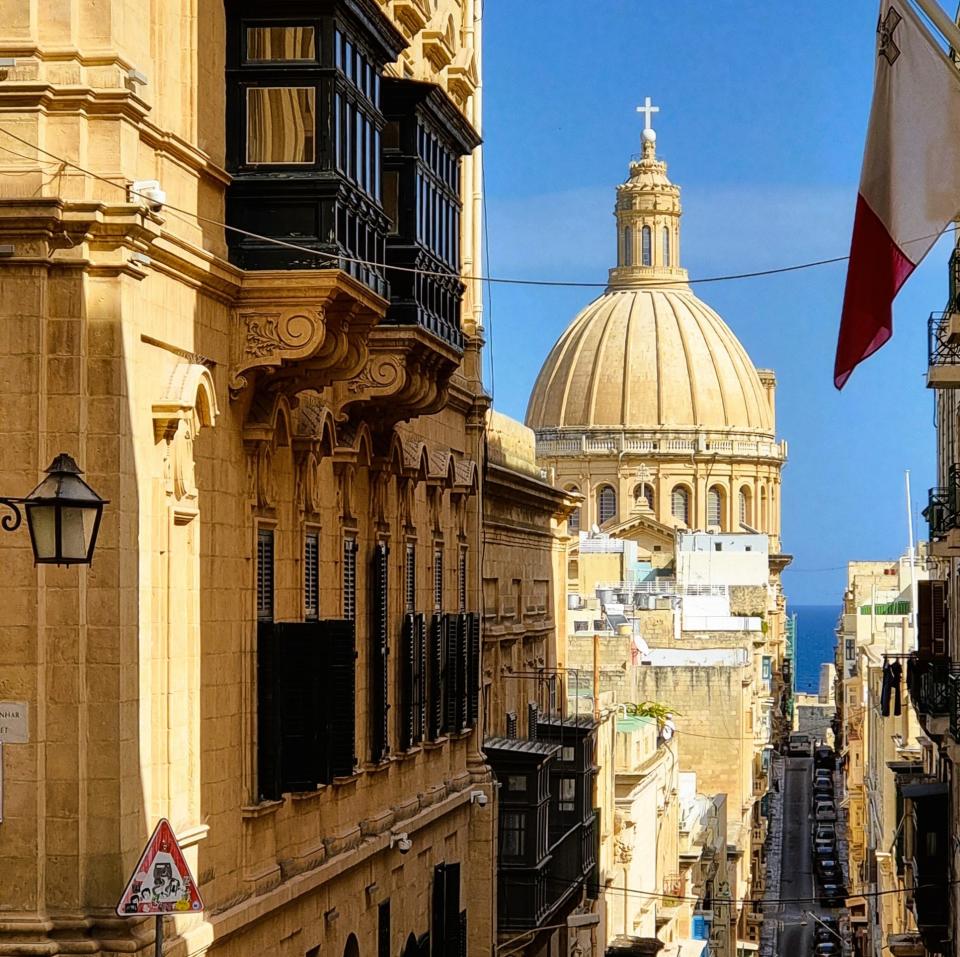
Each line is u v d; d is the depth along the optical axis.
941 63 20.22
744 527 192.88
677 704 98.75
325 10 24.91
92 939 20.64
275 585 27.11
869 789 95.31
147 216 21.06
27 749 20.56
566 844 49.06
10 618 20.58
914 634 105.00
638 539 181.00
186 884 19.56
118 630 20.92
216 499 24.62
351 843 30.61
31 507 17.89
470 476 41.34
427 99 31.88
